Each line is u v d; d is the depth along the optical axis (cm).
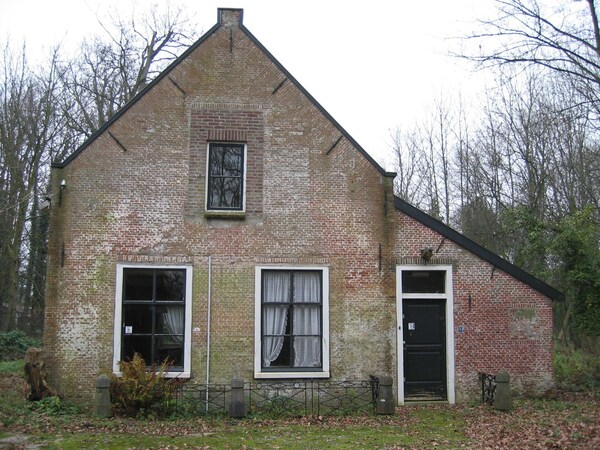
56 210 1200
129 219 1219
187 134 1259
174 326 1214
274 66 1302
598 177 2012
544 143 2245
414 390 1273
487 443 885
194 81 1277
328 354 1231
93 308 1185
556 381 1502
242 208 1261
